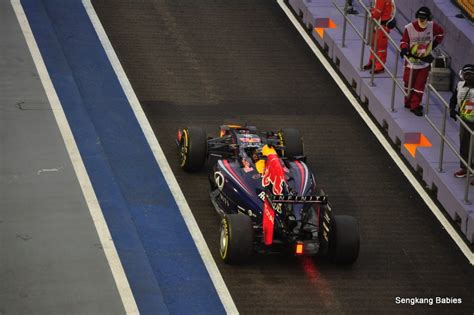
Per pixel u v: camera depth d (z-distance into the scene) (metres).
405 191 61.66
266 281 51.94
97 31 78.38
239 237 51.75
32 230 53.66
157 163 62.25
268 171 53.09
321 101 71.38
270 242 51.59
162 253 53.59
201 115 68.25
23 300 47.75
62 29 78.12
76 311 47.16
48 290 48.62
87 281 49.53
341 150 65.50
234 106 69.75
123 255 52.62
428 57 66.50
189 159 60.38
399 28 79.12
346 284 52.31
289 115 69.19
